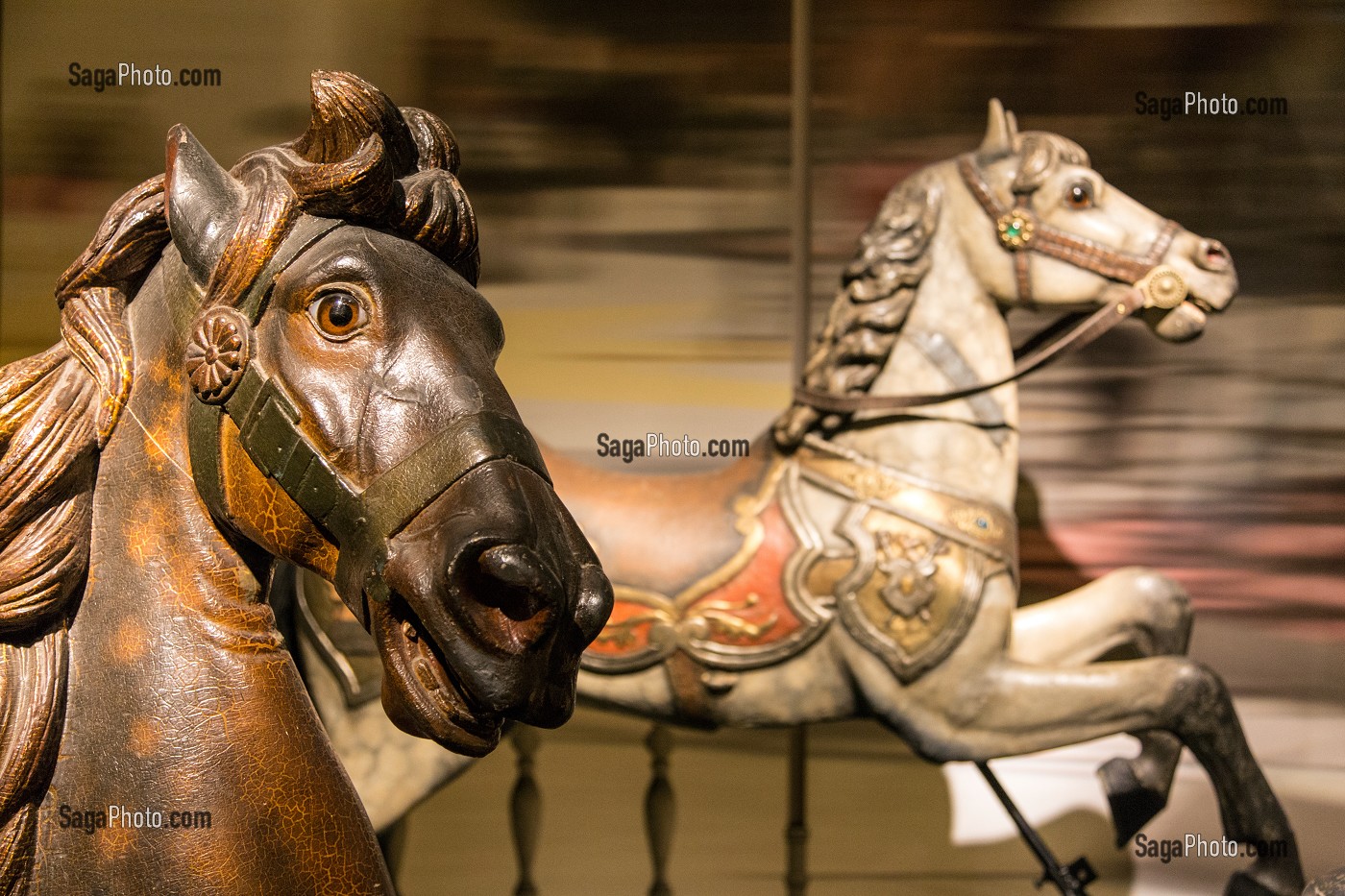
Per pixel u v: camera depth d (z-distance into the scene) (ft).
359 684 5.31
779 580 5.56
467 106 7.77
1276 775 8.13
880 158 8.03
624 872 7.59
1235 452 8.20
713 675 5.55
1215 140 8.07
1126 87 8.04
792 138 7.86
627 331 7.91
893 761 8.12
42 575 2.39
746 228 7.91
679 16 7.80
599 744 8.24
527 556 2.17
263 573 2.56
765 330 7.93
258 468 2.37
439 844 7.78
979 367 5.83
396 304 2.34
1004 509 5.78
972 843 7.98
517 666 2.20
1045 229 5.78
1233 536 8.22
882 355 5.75
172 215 2.41
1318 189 8.06
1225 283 5.80
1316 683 8.17
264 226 2.35
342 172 2.31
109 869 2.38
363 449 2.30
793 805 7.95
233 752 2.42
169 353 2.47
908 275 5.78
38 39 7.15
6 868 2.36
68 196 7.26
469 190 7.81
